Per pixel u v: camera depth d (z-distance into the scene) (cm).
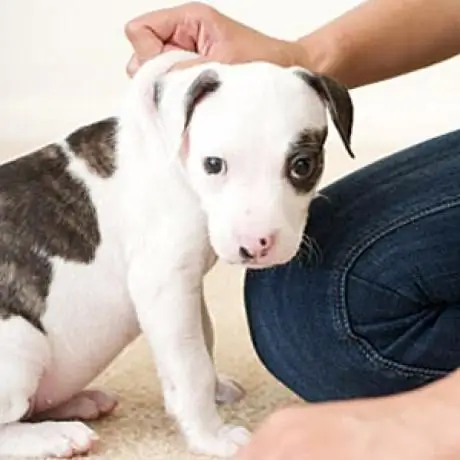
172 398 138
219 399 154
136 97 136
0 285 135
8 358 134
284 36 316
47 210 137
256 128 120
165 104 128
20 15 320
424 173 135
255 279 140
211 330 150
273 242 118
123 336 142
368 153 306
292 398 155
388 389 138
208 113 123
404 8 153
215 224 121
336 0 312
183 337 136
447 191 132
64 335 138
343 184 139
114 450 139
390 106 319
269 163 120
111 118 141
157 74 135
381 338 134
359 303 133
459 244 130
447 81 318
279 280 137
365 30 151
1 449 137
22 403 136
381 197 135
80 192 137
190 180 128
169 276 134
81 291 137
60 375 140
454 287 131
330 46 149
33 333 135
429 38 154
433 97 319
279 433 63
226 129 121
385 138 319
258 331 142
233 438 137
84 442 137
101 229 137
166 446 140
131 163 136
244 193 120
